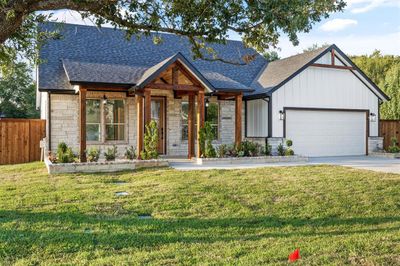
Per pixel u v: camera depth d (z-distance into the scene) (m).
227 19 6.28
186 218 6.60
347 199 8.05
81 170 11.82
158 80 15.56
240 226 6.17
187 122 17.69
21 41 6.79
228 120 18.39
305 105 18.09
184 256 4.60
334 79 18.83
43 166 13.39
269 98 17.28
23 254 4.67
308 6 5.09
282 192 8.59
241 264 4.30
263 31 6.70
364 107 19.59
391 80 25.16
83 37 18.09
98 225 6.02
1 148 15.88
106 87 13.74
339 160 16.19
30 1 5.18
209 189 8.84
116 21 6.53
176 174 11.03
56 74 15.37
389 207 7.49
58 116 15.07
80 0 5.54
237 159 14.58
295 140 17.95
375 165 13.78
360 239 5.27
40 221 6.18
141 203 7.54
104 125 15.88
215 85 15.55
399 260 4.38
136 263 4.36
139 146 13.99
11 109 30.14
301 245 5.05
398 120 21.25
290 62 19.47
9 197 7.98
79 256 4.62
